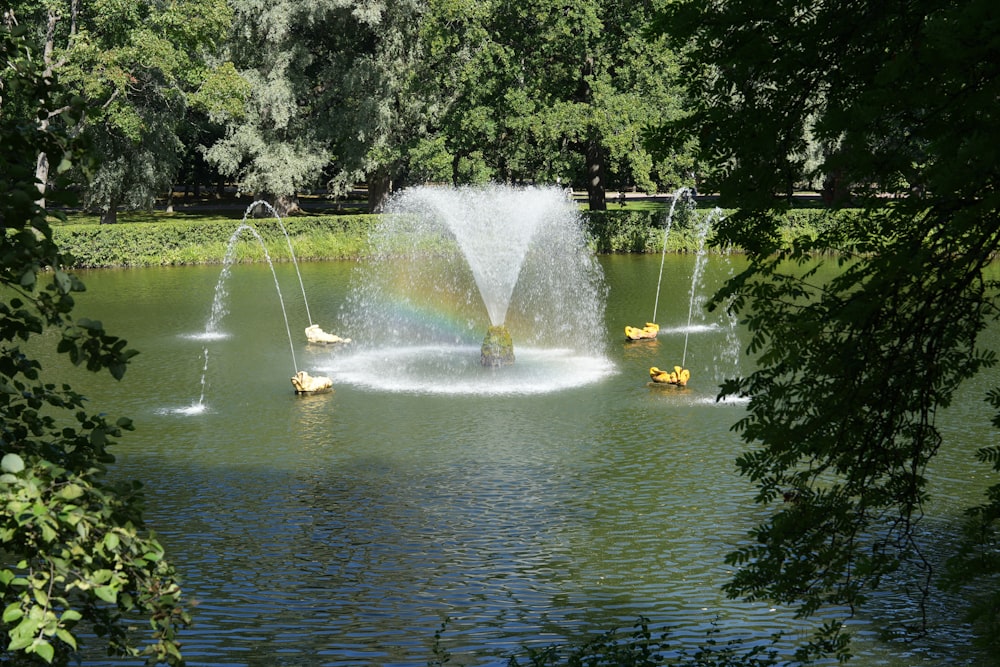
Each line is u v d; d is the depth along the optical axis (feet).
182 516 44.96
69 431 14.96
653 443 56.24
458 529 43.21
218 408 64.95
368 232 156.97
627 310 105.60
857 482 20.06
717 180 18.85
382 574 38.32
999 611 20.07
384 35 174.19
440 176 161.48
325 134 175.32
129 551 13.48
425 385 71.51
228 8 145.18
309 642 32.24
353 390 70.18
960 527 41.16
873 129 16.60
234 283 128.16
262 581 37.63
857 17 17.08
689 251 156.66
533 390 69.77
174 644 14.23
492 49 156.35
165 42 135.95
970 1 14.65
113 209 167.32
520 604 35.35
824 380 19.47
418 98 175.52
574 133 153.69
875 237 19.03
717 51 18.25
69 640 11.82
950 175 14.75
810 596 21.06
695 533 42.27
